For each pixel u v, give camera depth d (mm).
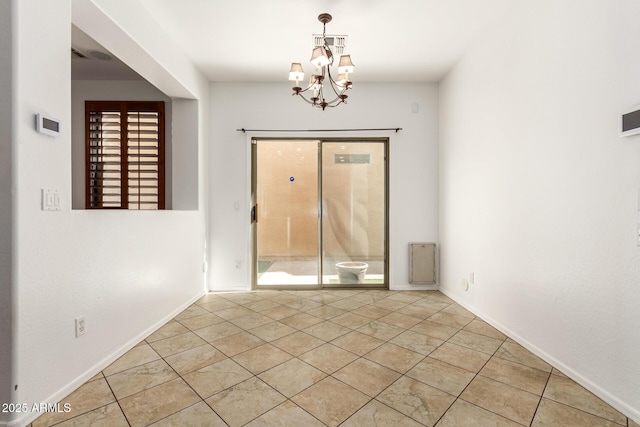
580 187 1984
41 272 1713
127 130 4031
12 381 1558
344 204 4430
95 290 2139
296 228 4410
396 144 4336
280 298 3943
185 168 3852
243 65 3799
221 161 4285
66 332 1887
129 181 4039
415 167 4340
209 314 3340
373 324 3033
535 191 2396
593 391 1877
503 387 1951
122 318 2428
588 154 1924
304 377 2074
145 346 2561
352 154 4426
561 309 2139
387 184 4402
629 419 1651
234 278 4309
